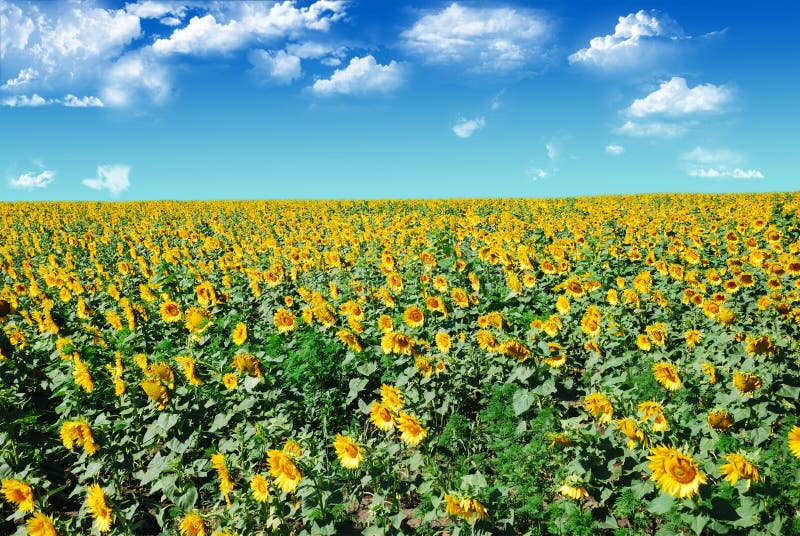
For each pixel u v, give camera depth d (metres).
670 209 33.34
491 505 5.30
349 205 43.19
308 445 5.98
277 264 14.30
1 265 19.66
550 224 23.58
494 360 7.71
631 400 6.22
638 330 10.30
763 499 4.70
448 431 6.98
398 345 7.47
